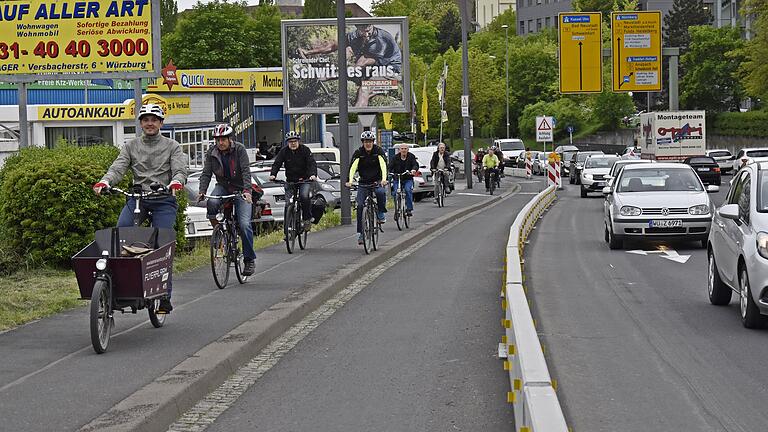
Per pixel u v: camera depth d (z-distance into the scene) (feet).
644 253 149.07
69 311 84.94
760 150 423.23
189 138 377.91
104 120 357.61
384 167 138.00
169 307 76.23
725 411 56.44
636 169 165.58
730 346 75.56
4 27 163.43
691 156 363.76
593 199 334.65
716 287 94.79
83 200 111.55
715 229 94.94
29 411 51.65
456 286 110.11
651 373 66.28
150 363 63.62
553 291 107.14
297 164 139.03
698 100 624.18
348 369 67.26
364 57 255.70
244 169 100.07
